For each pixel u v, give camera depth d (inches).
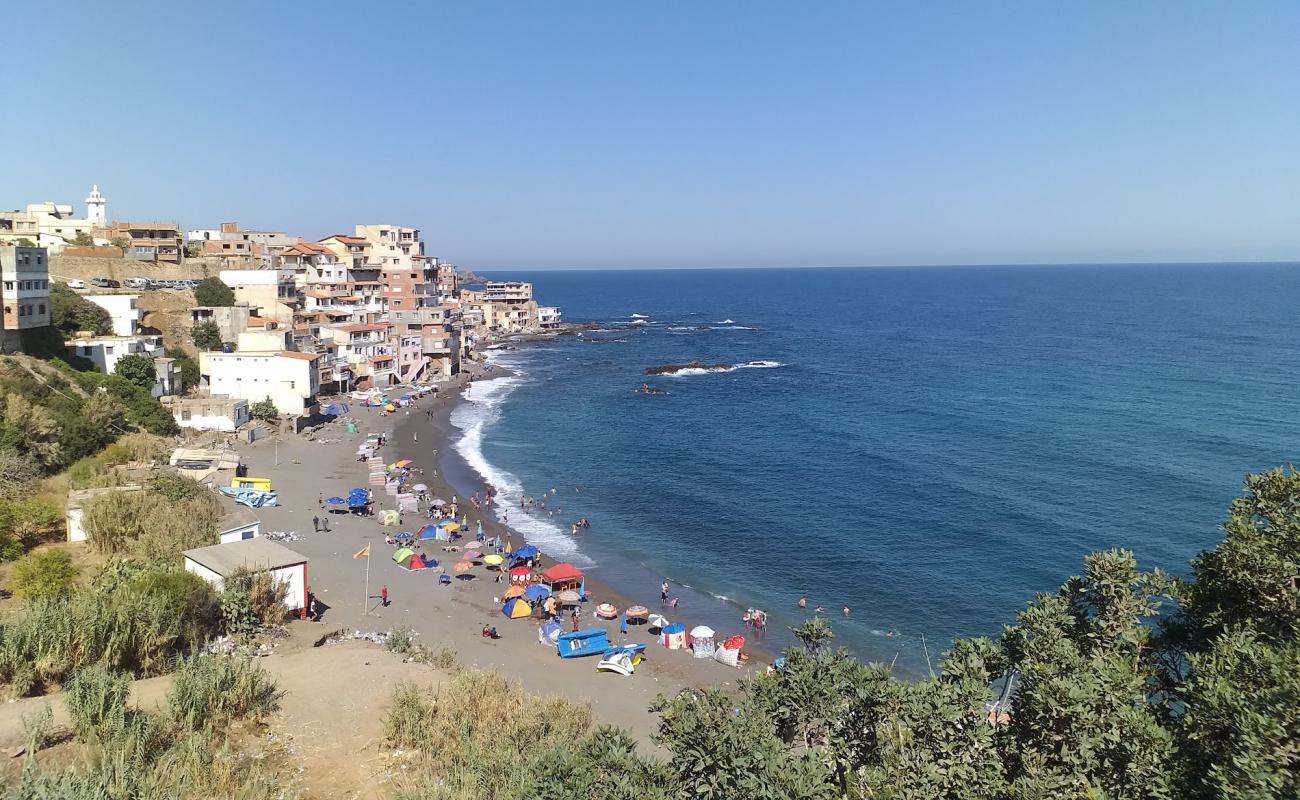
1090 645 849.5
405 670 1476.4
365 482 3051.2
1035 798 661.9
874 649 1898.4
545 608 2004.2
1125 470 3157.0
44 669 1195.9
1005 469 3260.3
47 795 814.5
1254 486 891.4
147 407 3196.4
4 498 1975.9
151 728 1031.0
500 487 3157.0
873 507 2874.0
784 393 5206.7
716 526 2733.8
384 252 5841.5
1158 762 669.9
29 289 3090.6
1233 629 781.3
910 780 710.5
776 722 878.4
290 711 1253.7
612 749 835.4
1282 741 593.9
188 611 1481.3
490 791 951.0
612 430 4188.0
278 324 4517.7
